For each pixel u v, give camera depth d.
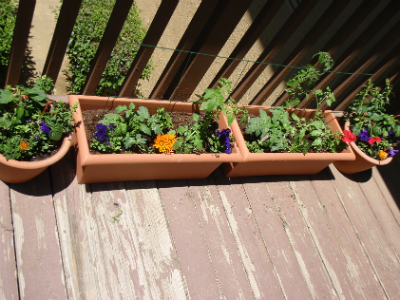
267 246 2.33
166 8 1.89
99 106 2.18
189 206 2.27
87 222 1.97
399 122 3.04
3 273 1.66
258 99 2.88
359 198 2.93
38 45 4.03
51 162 1.79
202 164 2.18
